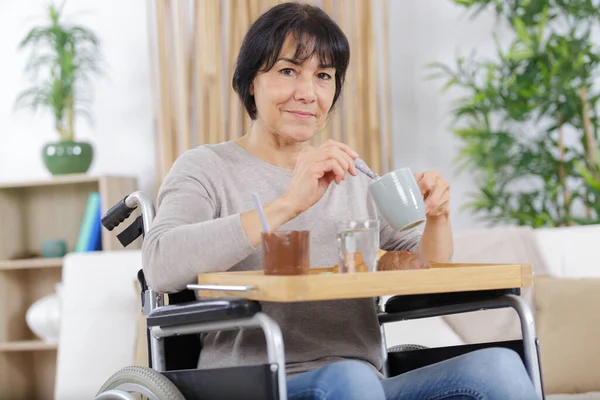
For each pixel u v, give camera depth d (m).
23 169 4.51
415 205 1.63
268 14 1.79
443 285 1.45
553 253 3.12
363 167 1.65
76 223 4.41
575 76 3.64
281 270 1.42
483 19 4.00
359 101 4.00
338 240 1.52
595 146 3.71
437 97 4.05
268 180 1.84
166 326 1.55
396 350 1.96
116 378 1.55
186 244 1.57
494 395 1.45
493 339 2.92
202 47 4.08
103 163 4.39
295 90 1.77
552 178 3.86
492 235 3.13
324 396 1.39
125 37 4.38
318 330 1.73
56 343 4.08
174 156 4.20
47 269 4.43
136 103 4.36
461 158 3.94
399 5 4.10
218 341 1.73
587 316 2.88
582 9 3.66
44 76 4.49
